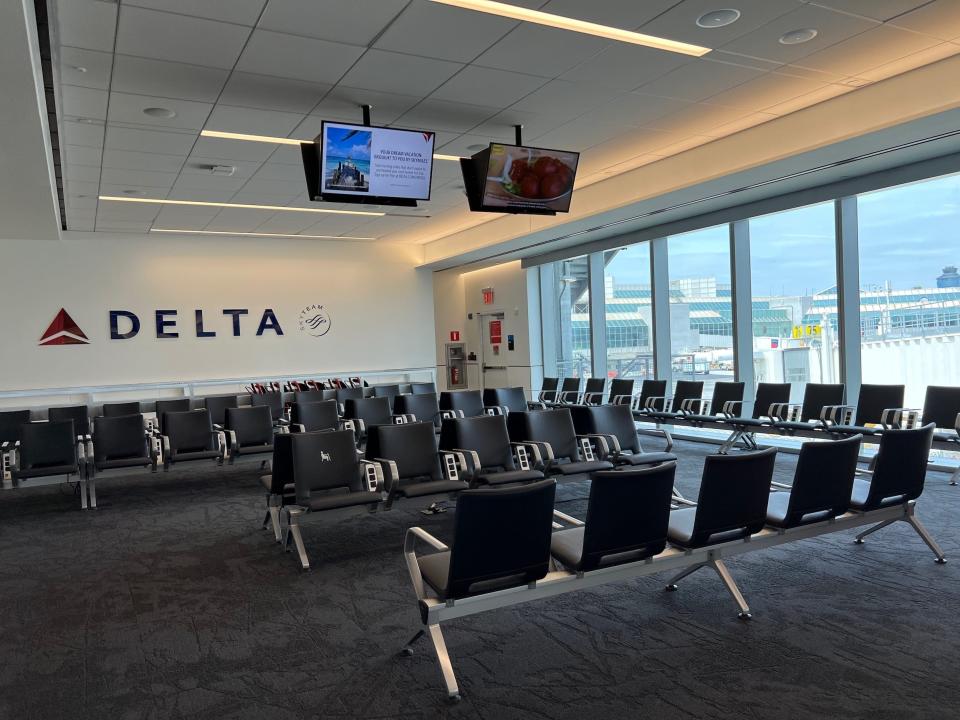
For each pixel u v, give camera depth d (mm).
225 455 7445
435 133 6789
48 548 5590
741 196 8836
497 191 6887
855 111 6594
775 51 5598
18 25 3697
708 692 2920
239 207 10539
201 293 13031
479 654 3389
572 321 14016
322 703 2963
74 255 12047
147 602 4289
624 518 3305
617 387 10453
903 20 5109
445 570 3197
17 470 6695
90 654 3549
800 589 4047
